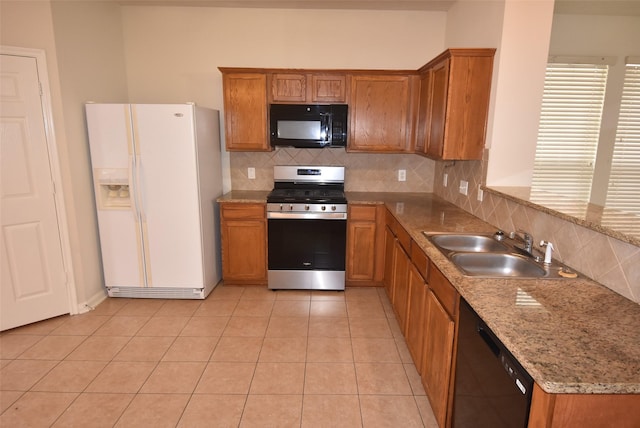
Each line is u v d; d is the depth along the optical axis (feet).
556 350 3.76
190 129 10.44
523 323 4.29
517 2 8.36
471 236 7.95
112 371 8.05
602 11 11.32
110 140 10.50
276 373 8.04
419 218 9.42
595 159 12.25
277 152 13.25
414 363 8.05
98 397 7.28
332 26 12.50
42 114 9.40
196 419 6.76
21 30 8.95
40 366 8.19
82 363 8.30
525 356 3.65
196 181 10.73
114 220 10.95
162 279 11.26
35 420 6.70
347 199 11.90
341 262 11.80
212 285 12.09
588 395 3.39
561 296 5.03
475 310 4.72
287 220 11.53
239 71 11.62
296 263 11.82
